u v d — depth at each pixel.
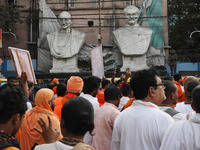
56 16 32.62
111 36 32.16
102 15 32.41
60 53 28.69
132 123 3.30
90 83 5.21
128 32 28.95
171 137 2.74
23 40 31.91
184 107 4.66
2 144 2.22
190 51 41.03
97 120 4.43
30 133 4.16
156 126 3.19
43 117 4.20
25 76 4.82
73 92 5.42
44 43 30.75
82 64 30.45
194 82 4.60
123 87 6.33
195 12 39.75
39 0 30.95
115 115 4.39
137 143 3.22
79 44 29.09
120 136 3.45
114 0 32.31
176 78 10.51
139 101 3.40
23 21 31.95
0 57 31.50
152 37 30.83
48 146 2.36
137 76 3.47
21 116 2.52
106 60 30.12
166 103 4.12
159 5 31.20
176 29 40.88
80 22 32.50
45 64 30.64
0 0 31.02
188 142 2.64
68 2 32.59
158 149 3.17
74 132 2.39
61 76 27.97
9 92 2.43
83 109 2.42
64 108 2.44
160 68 29.95
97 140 4.36
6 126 2.42
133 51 28.50
